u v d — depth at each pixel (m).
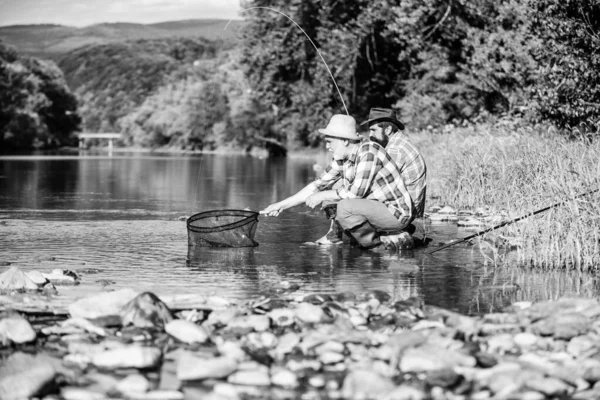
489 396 3.55
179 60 184.38
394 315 4.89
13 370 3.81
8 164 33.56
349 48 28.86
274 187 17.94
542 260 6.97
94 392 3.61
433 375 3.71
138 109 121.12
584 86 13.59
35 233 9.01
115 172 26.30
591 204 7.08
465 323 4.61
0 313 4.73
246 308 5.00
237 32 35.06
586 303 4.99
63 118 125.06
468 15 21.31
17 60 123.31
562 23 13.59
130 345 4.27
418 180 8.17
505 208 9.82
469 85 20.64
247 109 61.91
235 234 7.91
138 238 8.60
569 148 10.20
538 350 4.25
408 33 23.08
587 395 3.54
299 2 31.06
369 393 3.57
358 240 7.81
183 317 4.87
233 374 3.84
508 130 15.38
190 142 86.38
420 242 8.20
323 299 5.30
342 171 7.84
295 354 4.19
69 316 4.98
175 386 3.74
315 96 30.97
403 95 29.48
